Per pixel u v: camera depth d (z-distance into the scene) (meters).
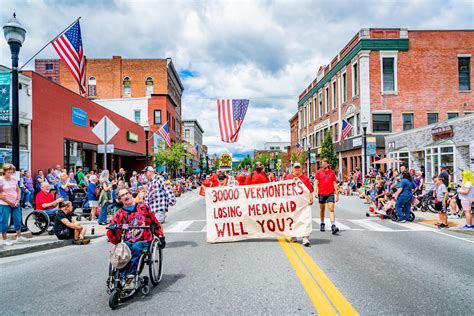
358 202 21.52
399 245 8.51
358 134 36.62
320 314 4.28
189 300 4.83
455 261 6.89
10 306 4.77
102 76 52.47
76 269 6.72
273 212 9.02
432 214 14.99
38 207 10.62
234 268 6.42
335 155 41.47
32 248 8.47
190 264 6.79
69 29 11.75
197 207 19.70
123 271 4.91
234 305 4.61
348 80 39.16
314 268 6.34
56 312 4.52
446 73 35.22
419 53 35.16
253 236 9.05
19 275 6.37
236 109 18.42
